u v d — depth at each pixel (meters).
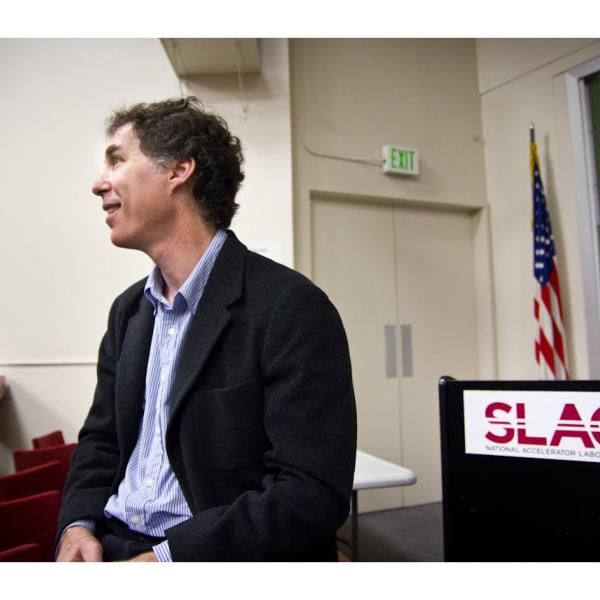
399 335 3.22
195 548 0.64
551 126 3.02
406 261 3.30
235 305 0.79
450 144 3.40
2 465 2.52
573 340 2.88
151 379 0.87
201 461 0.74
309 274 2.88
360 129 3.11
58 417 2.57
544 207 2.92
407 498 3.13
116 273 2.66
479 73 3.55
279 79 2.71
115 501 0.86
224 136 0.93
